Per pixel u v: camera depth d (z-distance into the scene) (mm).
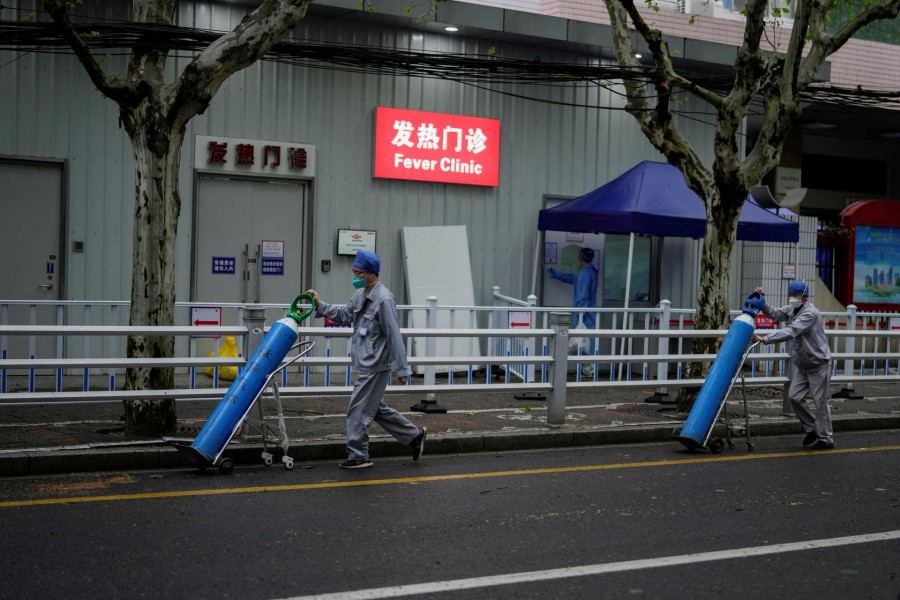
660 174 16797
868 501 8422
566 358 11383
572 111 17875
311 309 9281
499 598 5586
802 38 12195
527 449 10750
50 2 9086
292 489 8297
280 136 15484
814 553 6723
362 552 6422
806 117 23469
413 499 8047
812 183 26203
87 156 14336
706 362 12781
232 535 6738
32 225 14133
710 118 19109
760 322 17641
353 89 16000
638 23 12828
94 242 14414
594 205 16406
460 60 13289
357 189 16109
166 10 10250
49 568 5887
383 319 9070
